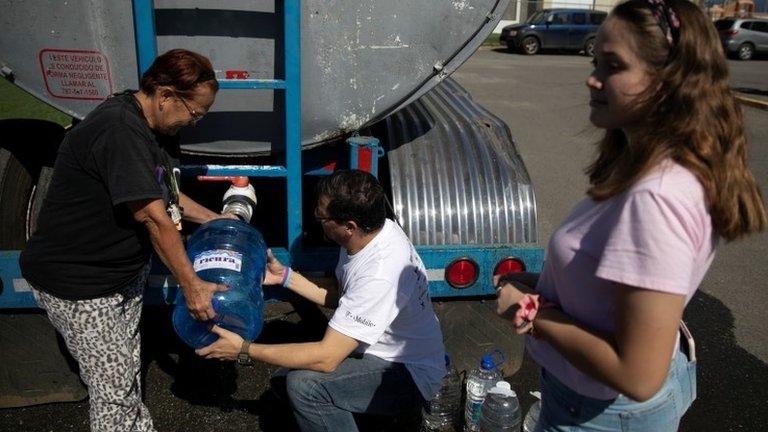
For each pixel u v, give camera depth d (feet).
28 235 9.18
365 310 6.67
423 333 7.31
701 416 9.57
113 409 7.29
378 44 8.19
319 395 7.21
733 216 3.86
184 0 7.61
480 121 10.52
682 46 3.78
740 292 13.88
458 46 8.37
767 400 10.02
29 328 8.92
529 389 9.94
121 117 6.09
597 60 4.19
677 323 3.76
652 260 3.70
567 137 27.99
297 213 8.53
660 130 3.89
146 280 8.04
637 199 3.81
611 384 4.04
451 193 9.39
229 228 7.55
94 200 6.30
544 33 66.13
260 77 8.09
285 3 7.47
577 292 4.36
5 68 7.84
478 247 9.12
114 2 7.57
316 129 8.61
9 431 8.72
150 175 6.07
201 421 9.04
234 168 8.36
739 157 3.92
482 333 9.73
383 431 8.83
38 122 9.50
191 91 6.33
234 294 6.75
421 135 9.96
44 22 7.64
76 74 7.92
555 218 17.99
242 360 6.71
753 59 65.05
